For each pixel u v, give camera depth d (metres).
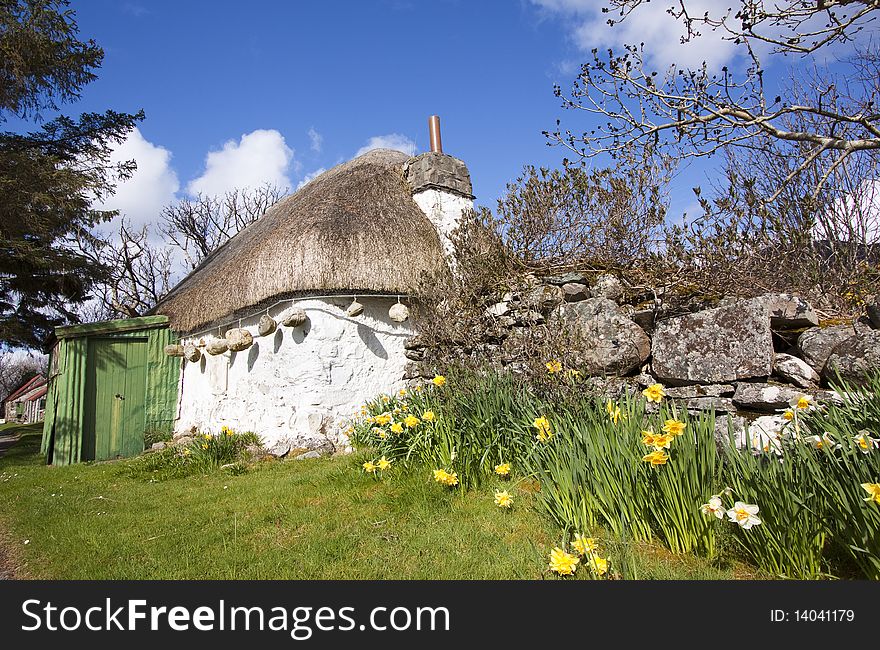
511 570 2.72
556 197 5.91
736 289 4.42
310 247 6.74
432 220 7.96
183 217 26.23
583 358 4.47
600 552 2.59
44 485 6.37
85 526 4.11
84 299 17.02
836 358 3.30
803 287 4.32
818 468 2.33
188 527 3.89
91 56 12.42
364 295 6.88
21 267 14.05
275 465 6.16
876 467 2.19
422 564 2.90
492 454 4.20
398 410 5.22
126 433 9.30
